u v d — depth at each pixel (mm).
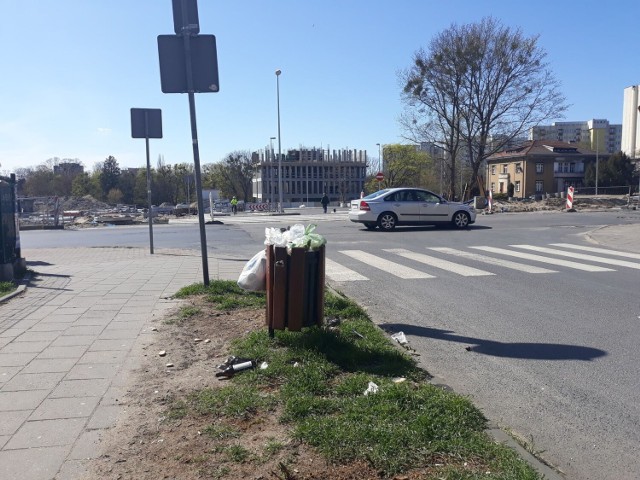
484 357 5645
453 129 43844
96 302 7676
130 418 3896
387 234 18938
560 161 78625
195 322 6473
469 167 57750
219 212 47406
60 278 9891
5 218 9719
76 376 4738
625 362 5445
